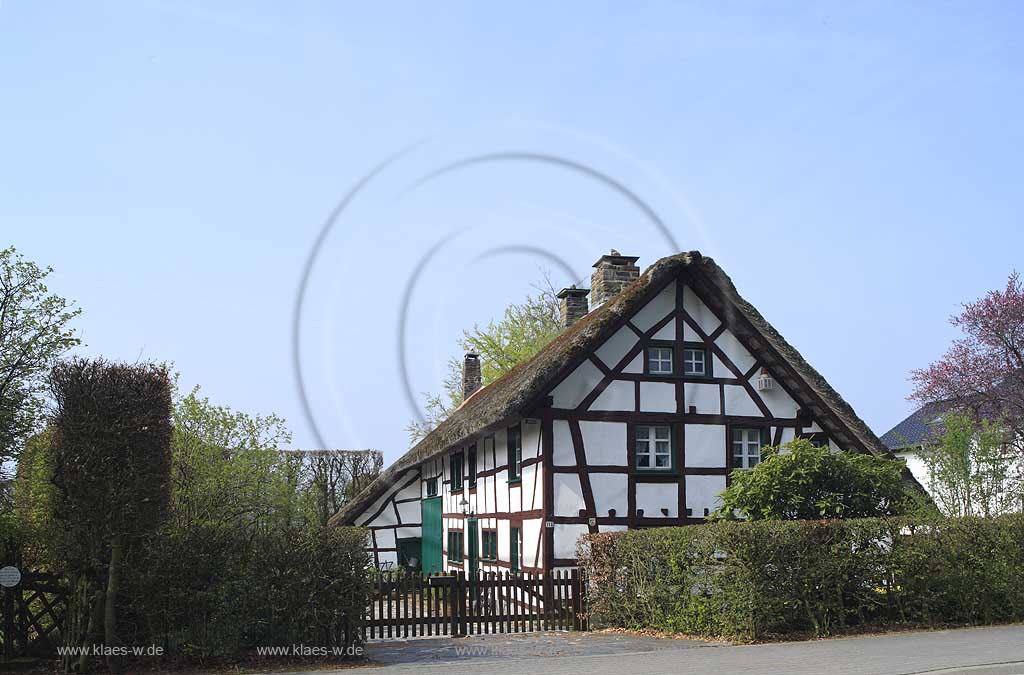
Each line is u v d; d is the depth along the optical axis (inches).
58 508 308.8
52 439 312.0
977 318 880.9
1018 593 387.9
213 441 617.6
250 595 322.3
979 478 495.2
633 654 325.4
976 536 388.5
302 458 882.8
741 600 357.7
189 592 315.6
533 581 429.1
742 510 428.8
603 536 431.2
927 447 525.0
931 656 296.8
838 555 371.9
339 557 331.9
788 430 527.8
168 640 312.5
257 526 357.1
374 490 777.6
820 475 424.5
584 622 431.5
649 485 495.2
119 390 308.7
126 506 303.0
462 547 642.8
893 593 381.4
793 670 278.1
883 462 458.9
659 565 399.2
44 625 316.5
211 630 313.9
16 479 369.4
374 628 413.7
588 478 485.4
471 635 408.2
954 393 871.1
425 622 407.5
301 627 325.7
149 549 312.8
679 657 314.2
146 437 311.4
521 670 293.0
